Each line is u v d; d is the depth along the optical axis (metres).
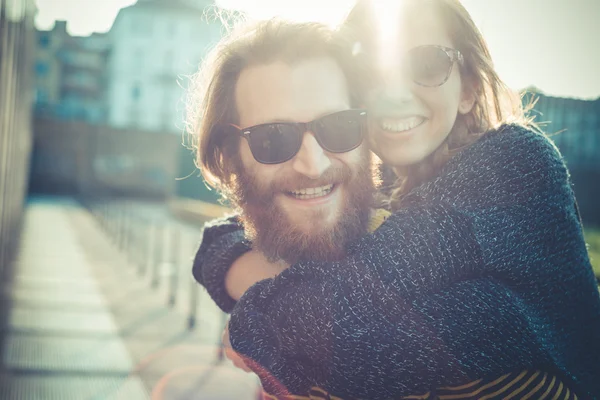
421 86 1.06
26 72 17.05
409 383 0.90
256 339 0.99
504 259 0.98
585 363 1.10
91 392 5.00
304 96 0.96
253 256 1.23
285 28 0.98
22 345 6.28
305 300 0.95
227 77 1.04
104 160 53.16
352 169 1.00
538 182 1.05
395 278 0.92
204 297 10.14
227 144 1.08
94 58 57.88
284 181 0.97
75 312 8.20
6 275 10.23
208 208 32.38
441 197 1.01
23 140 20.59
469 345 0.90
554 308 1.04
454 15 1.11
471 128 1.18
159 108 56.44
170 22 56.16
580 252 1.13
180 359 6.07
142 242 19.59
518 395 0.93
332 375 0.92
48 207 37.75
